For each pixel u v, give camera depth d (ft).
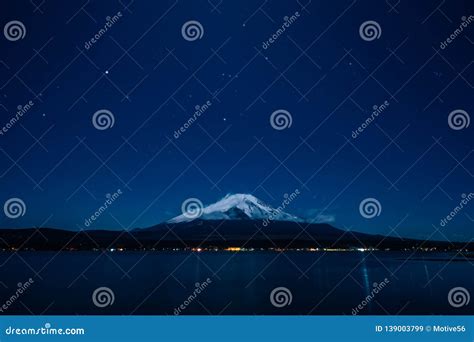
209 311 42.88
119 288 61.57
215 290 59.41
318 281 70.79
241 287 62.95
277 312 42.37
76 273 87.92
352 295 52.70
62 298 50.90
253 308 44.57
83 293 55.36
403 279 69.97
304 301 48.65
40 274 85.20
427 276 74.38
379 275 79.05
